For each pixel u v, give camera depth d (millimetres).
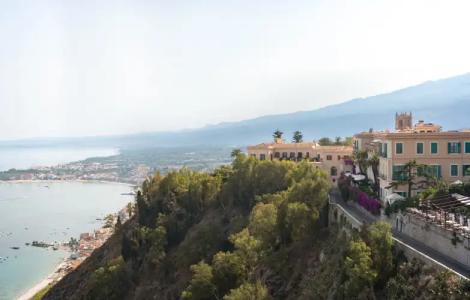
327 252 68250
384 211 73875
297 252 77625
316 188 83562
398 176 87688
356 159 118125
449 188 74250
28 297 167375
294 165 121188
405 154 88000
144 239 123938
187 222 131625
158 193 153750
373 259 50719
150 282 112625
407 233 65125
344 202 95562
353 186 96062
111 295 111562
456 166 87062
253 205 117438
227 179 139750
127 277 116125
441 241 54781
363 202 84875
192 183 141375
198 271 81750
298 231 78812
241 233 85250
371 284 48875
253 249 81688
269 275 75875
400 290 46812
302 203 81125
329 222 82375
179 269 106562
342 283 52188
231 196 126625
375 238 52625
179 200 141500
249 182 122375
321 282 59906
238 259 80938
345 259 53188
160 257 116062
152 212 145375
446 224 54969
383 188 91625
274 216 85500
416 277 47062
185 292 81188
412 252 50062
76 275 158750
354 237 55594
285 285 72062
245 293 65625
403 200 70312
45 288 174625
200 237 108625
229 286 80625
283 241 82562
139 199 149375
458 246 50906
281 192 102375
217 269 81500
